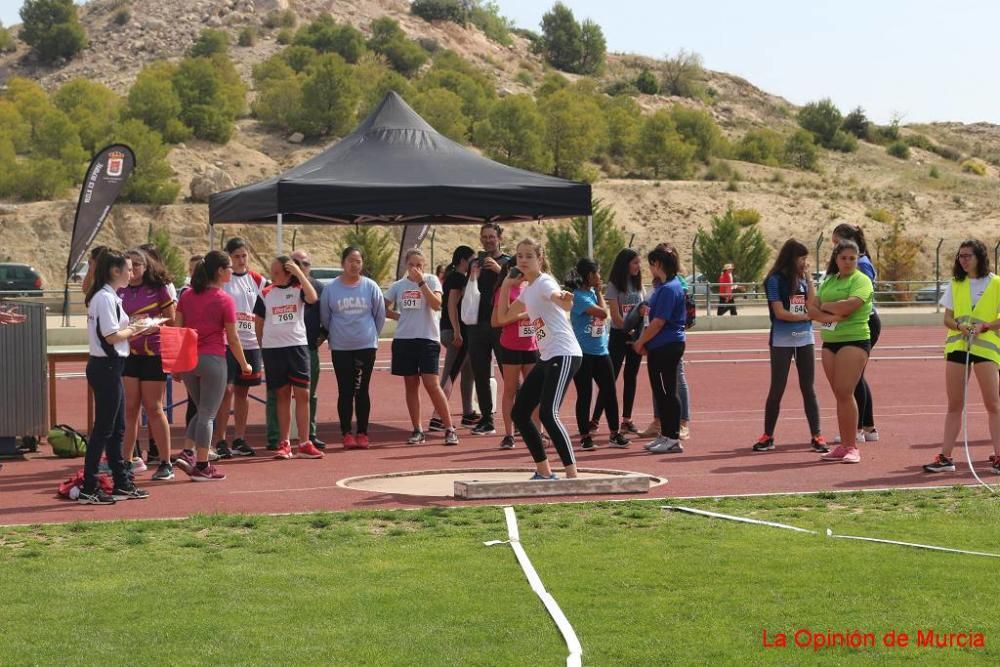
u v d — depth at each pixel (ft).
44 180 212.02
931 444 43.62
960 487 33.88
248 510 31.89
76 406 61.57
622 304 46.44
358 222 60.13
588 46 472.03
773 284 41.50
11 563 25.45
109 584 23.66
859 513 30.35
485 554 25.98
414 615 21.45
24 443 44.52
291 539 27.63
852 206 253.03
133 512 31.83
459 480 36.11
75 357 45.44
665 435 42.22
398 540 27.45
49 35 377.09
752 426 50.29
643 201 241.76
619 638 20.07
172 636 20.33
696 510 30.50
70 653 19.48
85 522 29.55
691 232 233.14
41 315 43.37
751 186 256.11
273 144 264.93
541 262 33.50
